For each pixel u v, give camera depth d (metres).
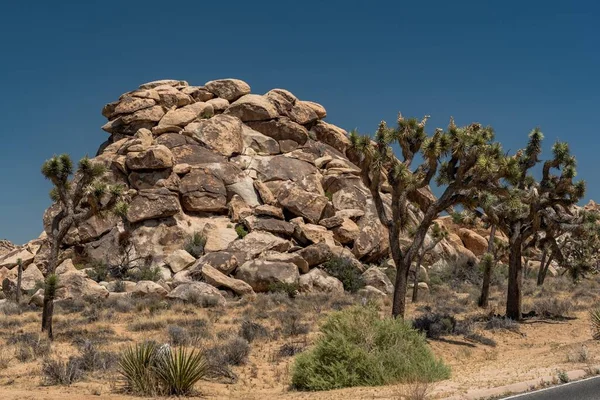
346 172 52.81
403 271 21.09
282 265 37.62
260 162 51.78
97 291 33.56
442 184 21.31
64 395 11.23
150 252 42.41
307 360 13.39
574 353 14.08
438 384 11.34
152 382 11.90
